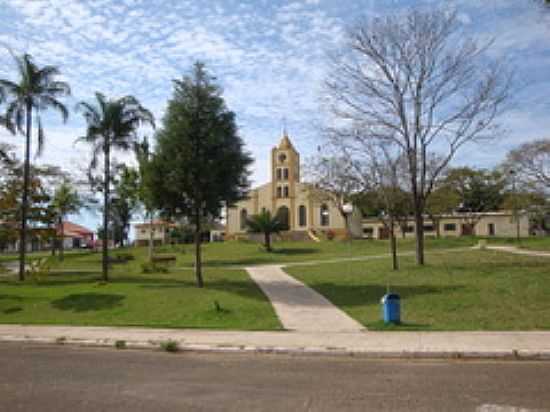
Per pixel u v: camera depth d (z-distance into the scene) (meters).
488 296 14.59
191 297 16.45
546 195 41.88
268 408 5.68
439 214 57.12
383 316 11.67
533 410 5.50
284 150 67.44
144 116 23.75
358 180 30.25
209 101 18.97
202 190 19.02
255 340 10.09
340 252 40.81
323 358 8.79
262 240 58.03
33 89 25.08
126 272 28.58
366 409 5.59
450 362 8.27
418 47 22.56
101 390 6.57
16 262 41.25
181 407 5.75
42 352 9.78
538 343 9.09
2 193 25.14
